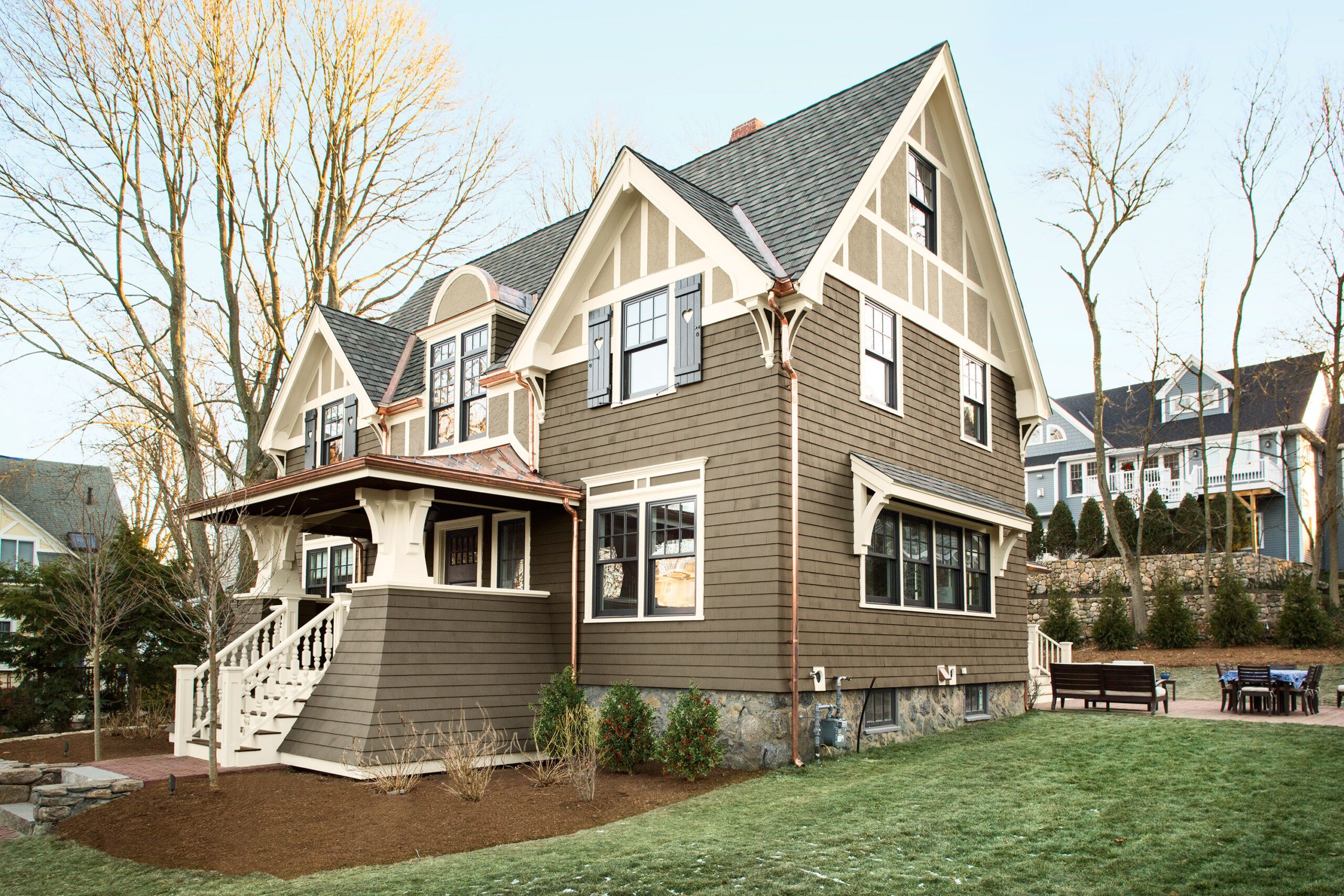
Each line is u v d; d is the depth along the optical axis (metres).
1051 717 15.49
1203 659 23.61
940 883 6.41
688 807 9.38
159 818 9.48
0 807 11.20
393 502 12.63
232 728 11.93
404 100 26.08
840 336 13.09
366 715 11.34
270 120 23.95
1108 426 41.12
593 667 13.51
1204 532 31.91
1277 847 6.94
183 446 21.28
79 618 16.34
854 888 6.36
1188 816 7.95
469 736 11.93
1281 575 27.97
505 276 20.25
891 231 14.61
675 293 13.21
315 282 25.23
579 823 8.92
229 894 7.08
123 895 7.38
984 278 17.31
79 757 13.59
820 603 12.03
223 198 23.45
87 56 21.30
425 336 18.25
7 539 38.12
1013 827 7.82
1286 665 21.88
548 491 13.66
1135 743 11.71
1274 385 35.41
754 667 11.52
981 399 16.83
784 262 12.24
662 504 13.03
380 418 19.16
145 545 18.83
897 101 14.28
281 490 13.21
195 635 17.16
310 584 22.45
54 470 40.81
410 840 8.38
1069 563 32.44
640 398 13.50
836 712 11.98
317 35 24.45
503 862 7.36
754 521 11.78
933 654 14.38
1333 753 10.45
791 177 14.29
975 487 16.20
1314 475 35.88
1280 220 29.33
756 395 11.99
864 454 13.26
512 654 13.36
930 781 9.91
